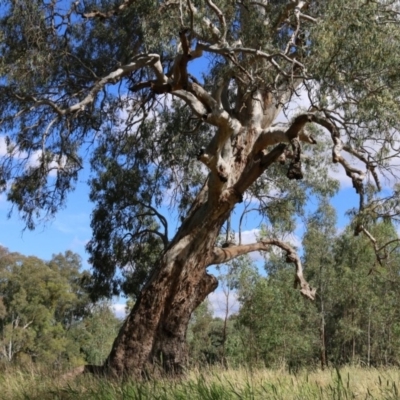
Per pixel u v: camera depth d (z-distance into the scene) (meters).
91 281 21.38
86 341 52.03
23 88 14.12
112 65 15.53
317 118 12.13
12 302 46.84
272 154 12.98
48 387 9.88
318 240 33.41
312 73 11.85
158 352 13.63
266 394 8.00
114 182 19.52
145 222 20.27
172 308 13.88
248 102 14.30
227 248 15.24
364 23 11.51
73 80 15.53
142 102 16.77
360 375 10.27
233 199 13.53
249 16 12.84
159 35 13.52
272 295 25.84
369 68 12.12
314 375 10.44
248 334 26.11
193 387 8.38
